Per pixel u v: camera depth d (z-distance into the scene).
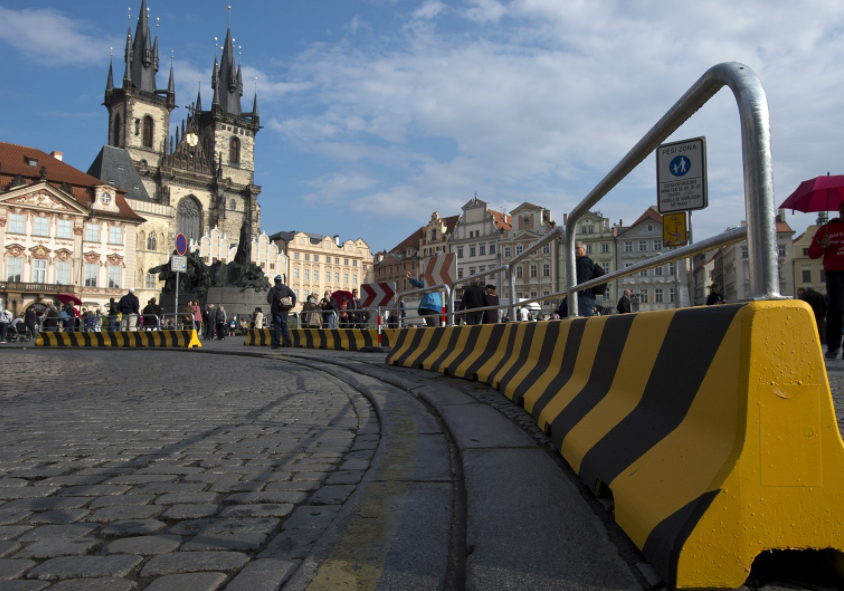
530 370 5.09
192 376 9.73
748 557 1.72
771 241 1.85
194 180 99.50
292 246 106.88
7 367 12.58
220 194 100.81
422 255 94.38
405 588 2.03
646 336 2.58
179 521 2.80
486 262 83.00
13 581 2.18
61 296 38.00
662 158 4.84
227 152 107.25
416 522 2.64
